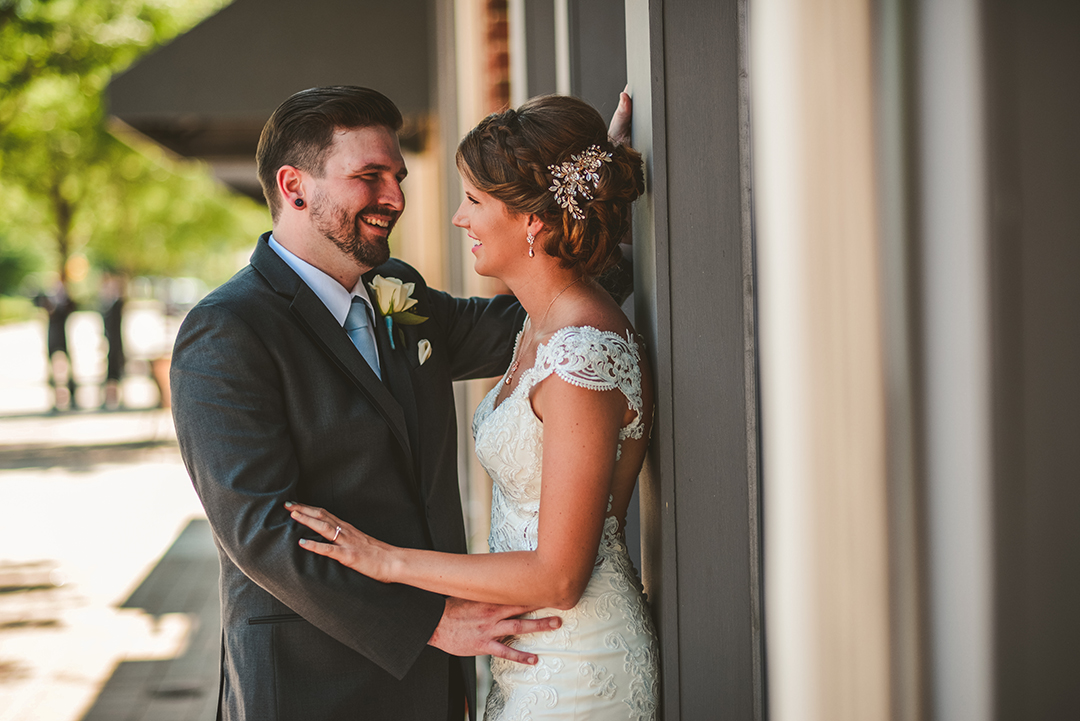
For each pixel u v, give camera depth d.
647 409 1.73
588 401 1.56
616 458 1.65
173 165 20.59
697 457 1.69
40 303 14.20
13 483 8.65
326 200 1.82
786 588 1.43
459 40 5.53
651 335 1.74
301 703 1.72
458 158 1.72
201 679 4.07
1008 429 1.10
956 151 1.12
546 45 3.33
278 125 1.85
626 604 1.71
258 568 1.62
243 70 6.03
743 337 1.69
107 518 7.22
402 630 1.65
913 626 1.21
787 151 1.40
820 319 1.33
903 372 1.20
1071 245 1.06
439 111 6.30
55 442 10.99
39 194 19.56
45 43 13.25
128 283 24.25
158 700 3.84
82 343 26.45
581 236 1.66
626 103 1.90
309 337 1.78
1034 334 1.07
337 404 1.76
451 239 6.12
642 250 1.82
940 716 1.17
